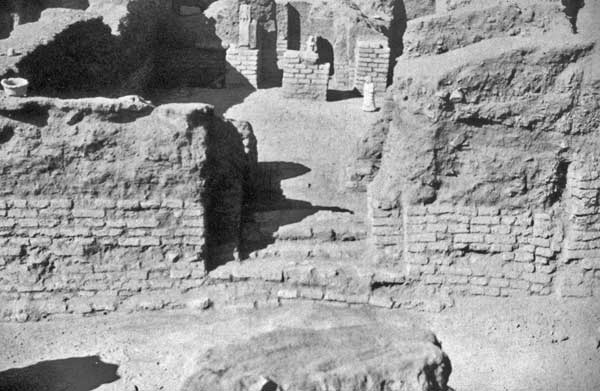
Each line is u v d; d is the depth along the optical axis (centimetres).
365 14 2736
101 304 1312
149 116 1303
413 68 1362
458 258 1373
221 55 2534
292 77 2380
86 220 1315
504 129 1339
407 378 757
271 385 728
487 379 1180
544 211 1367
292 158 1956
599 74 1288
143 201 1317
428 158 1352
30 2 2438
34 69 1586
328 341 812
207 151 1320
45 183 1295
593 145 1329
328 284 1340
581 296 1341
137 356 1204
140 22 2316
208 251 1366
